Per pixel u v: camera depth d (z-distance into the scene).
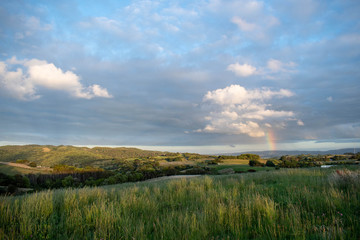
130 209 6.17
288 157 88.12
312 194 6.46
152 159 130.12
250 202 5.76
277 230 4.25
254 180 12.20
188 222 4.54
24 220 4.79
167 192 8.94
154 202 6.76
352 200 5.67
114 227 4.80
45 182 53.59
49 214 5.77
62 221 5.11
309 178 10.64
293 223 4.46
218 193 7.91
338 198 5.71
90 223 5.07
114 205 6.41
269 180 11.66
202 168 72.75
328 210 5.21
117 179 52.16
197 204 6.68
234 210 5.22
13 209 5.80
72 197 7.19
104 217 5.08
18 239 4.16
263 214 5.05
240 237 4.12
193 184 10.81
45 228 4.63
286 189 7.95
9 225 4.77
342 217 4.76
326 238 3.67
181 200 7.33
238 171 64.44
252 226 4.69
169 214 5.59
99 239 4.12
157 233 4.30
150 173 61.53
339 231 3.79
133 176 55.66
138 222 5.04
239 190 8.79
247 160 103.06
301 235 3.90
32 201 6.18
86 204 6.73
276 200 6.56
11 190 28.58
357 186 7.04
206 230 4.32
